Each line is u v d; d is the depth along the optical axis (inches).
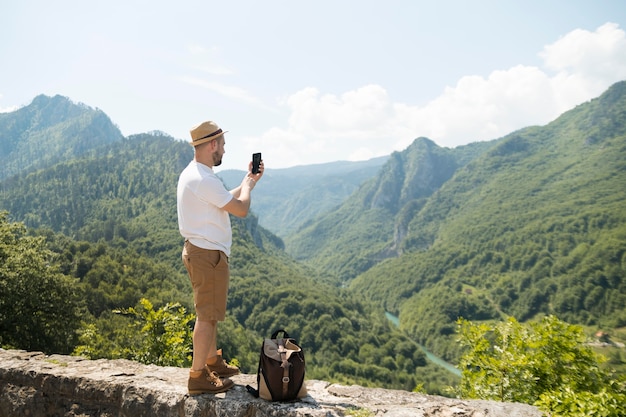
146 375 135.9
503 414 111.8
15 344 790.5
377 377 3757.4
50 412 134.6
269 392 112.3
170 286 3508.9
